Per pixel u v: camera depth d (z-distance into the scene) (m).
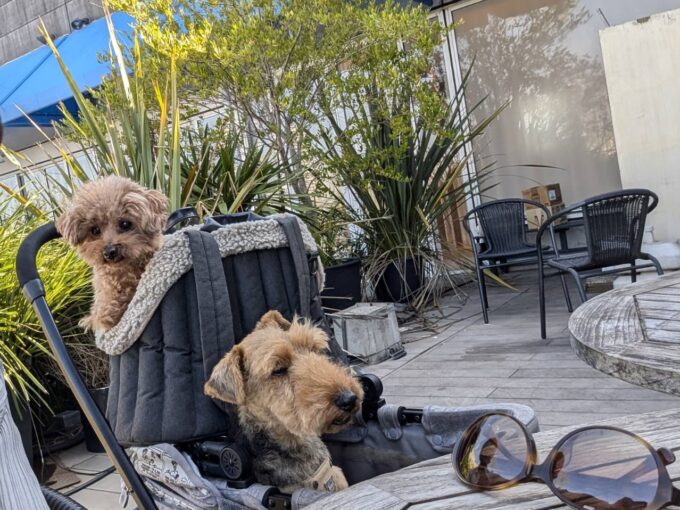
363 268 5.64
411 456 1.84
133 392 1.88
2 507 0.95
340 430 1.75
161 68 5.06
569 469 0.90
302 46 4.90
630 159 5.19
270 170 5.00
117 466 1.74
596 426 0.91
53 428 3.75
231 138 5.14
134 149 4.04
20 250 1.96
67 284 3.48
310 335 1.90
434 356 4.28
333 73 5.09
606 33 5.16
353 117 5.23
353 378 1.81
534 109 6.71
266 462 1.78
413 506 0.95
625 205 3.65
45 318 1.86
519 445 0.96
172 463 1.78
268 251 2.10
